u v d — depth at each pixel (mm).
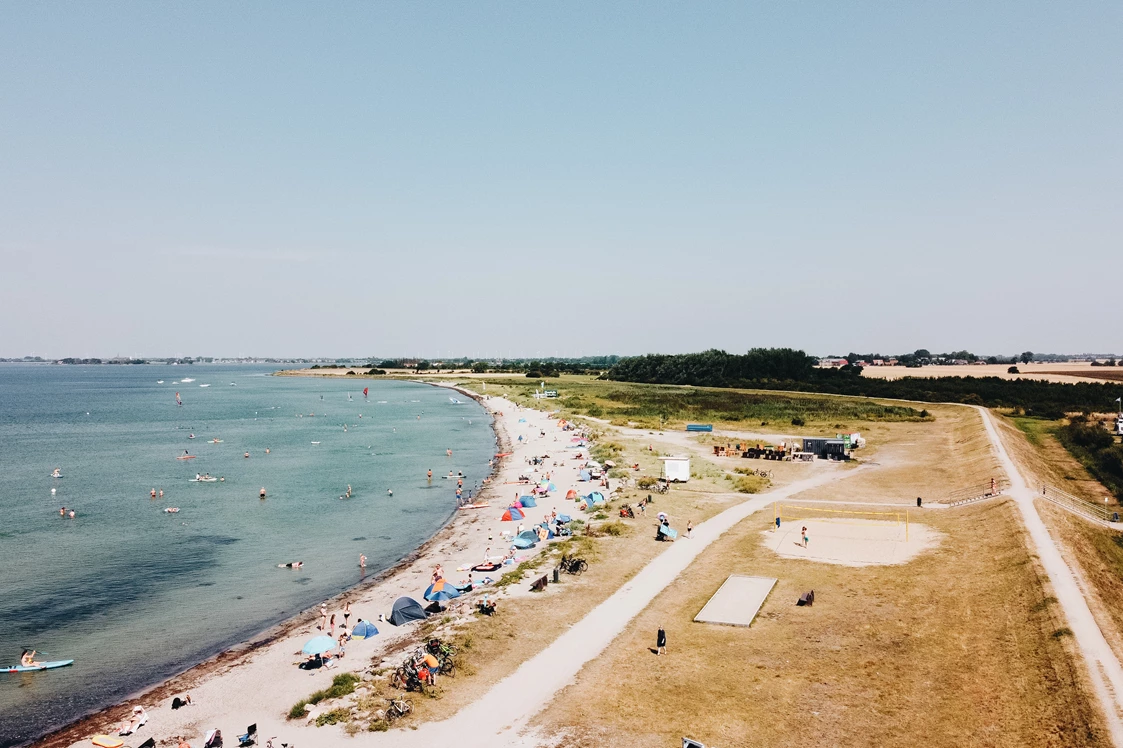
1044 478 75750
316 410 196625
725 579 45938
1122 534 57156
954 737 27125
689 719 28938
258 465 101125
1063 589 38906
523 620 39562
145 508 73500
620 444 106625
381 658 35781
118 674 35781
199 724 29906
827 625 38438
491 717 29203
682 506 66688
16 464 102000
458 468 98562
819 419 140000
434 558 54875
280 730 28812
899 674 32625
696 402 176625
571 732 27938
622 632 37812
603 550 52438
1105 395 167500
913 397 186000
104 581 50406
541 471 91125
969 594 41781
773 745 27125
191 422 164250
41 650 38844
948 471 83500
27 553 57188
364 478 90812
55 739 29250
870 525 58938
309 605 45562
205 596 47375
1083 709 26844
